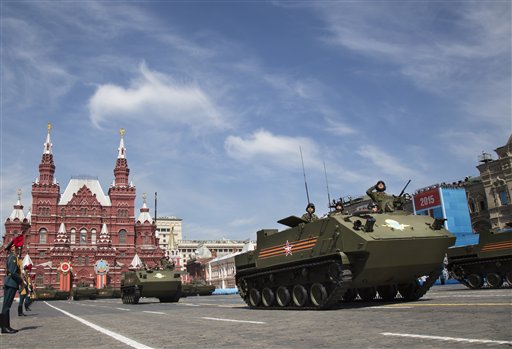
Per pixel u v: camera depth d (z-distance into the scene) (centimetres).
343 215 1546
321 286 1508
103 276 10631
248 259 1964
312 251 1555
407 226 1524
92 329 1320
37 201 11306
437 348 671
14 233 11181
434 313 1130
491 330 807
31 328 1461
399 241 1416
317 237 1549
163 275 3588
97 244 11156
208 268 12475
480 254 2422
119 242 11762
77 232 11419
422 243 1476
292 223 1700
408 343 731
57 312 2511
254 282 1950
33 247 10950
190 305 2622
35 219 11138
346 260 1405
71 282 10594
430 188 6162
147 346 877
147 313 1977
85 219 11538
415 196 6356
